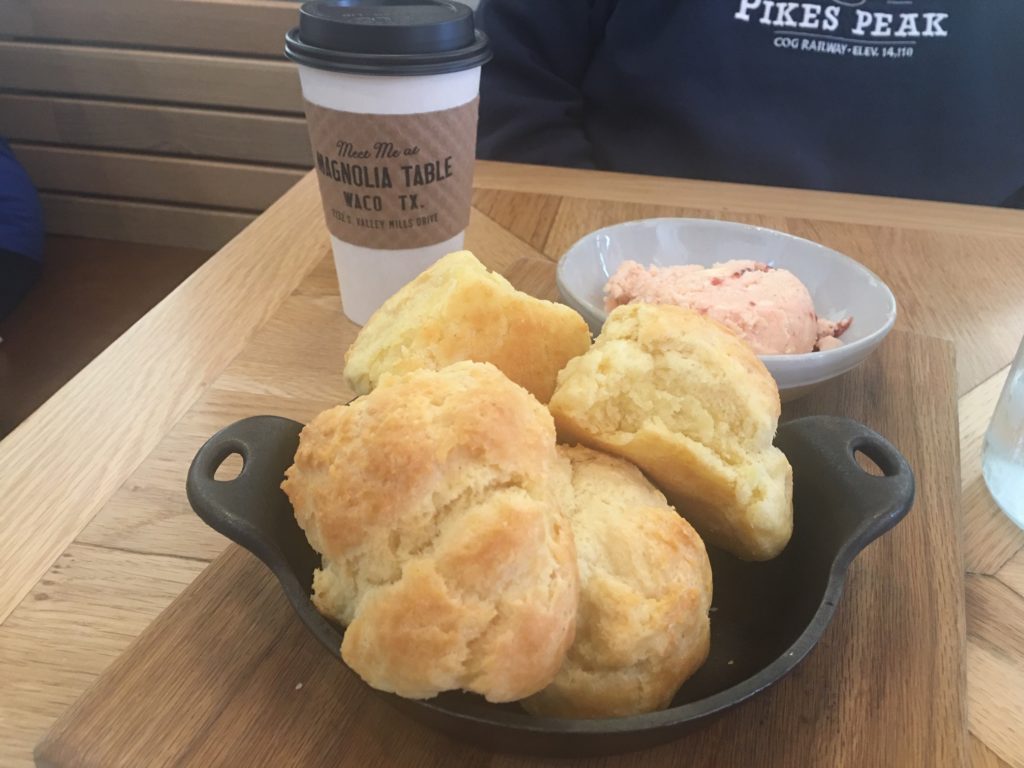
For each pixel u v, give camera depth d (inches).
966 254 37.1
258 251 35.7
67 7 66.6
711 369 18.3
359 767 15.4
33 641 17.9
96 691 16.3
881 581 19.6
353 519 14.4
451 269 22.0
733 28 49.6
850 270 29.9
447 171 28.3
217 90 68.2
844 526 17.3
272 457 18.1
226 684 16.7
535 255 35.7
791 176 50.5
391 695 14.1
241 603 18.3
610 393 18.4
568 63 56.7
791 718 16.3
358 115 26.3
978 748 16.2
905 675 17.3
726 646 17.8
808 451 19.4
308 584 16.9
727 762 15.6
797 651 14.3
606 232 31.4
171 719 15.9
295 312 31.4
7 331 59.2
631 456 18.1
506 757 15.7
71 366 55.2
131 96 70.1
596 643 15.2
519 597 13.8
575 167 52.9
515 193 41.3
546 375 21.0
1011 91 49.3
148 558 20.2
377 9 27.5
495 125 53.6
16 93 71.8
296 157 70.7
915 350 29.3
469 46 26.6
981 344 30.6
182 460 23.4
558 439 19.1
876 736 16.1
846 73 49.4
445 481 14.6
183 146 71.8
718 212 40.4
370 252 29.2
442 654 13.3
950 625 18.4
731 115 50.7
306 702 16.5
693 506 18.7
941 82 48.9
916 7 47.9
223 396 26.4
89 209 76.3
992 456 23.1
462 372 16.4
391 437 14.6
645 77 51.7
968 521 22.1
